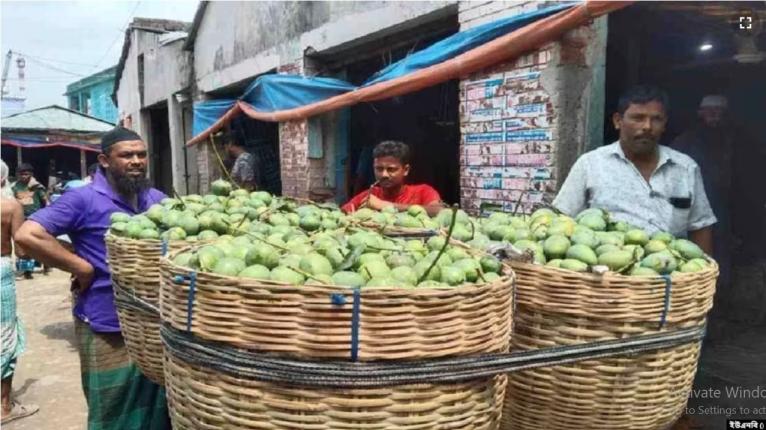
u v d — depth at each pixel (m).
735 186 6.09
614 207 2.65
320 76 6.67
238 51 8.30
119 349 2.75
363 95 4.88
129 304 2.08
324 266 1.48
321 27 6.25
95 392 2.73
